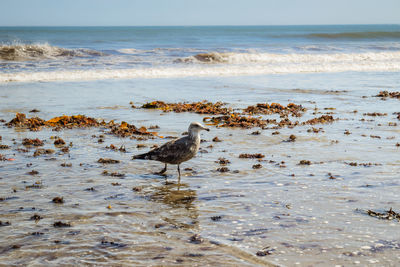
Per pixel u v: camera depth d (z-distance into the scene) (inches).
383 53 1670.8
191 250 220.1
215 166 380.2
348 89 898.1
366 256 212.7
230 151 432.1
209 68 1238.9
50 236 235.3
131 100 755.4
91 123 556.1
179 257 212.5
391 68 1346.0
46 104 701.3
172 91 864.9
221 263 206.2
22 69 1119.6
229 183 333.1
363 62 1486.2
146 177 350.9
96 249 220.8
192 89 895.7
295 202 289.3
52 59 1386.6
